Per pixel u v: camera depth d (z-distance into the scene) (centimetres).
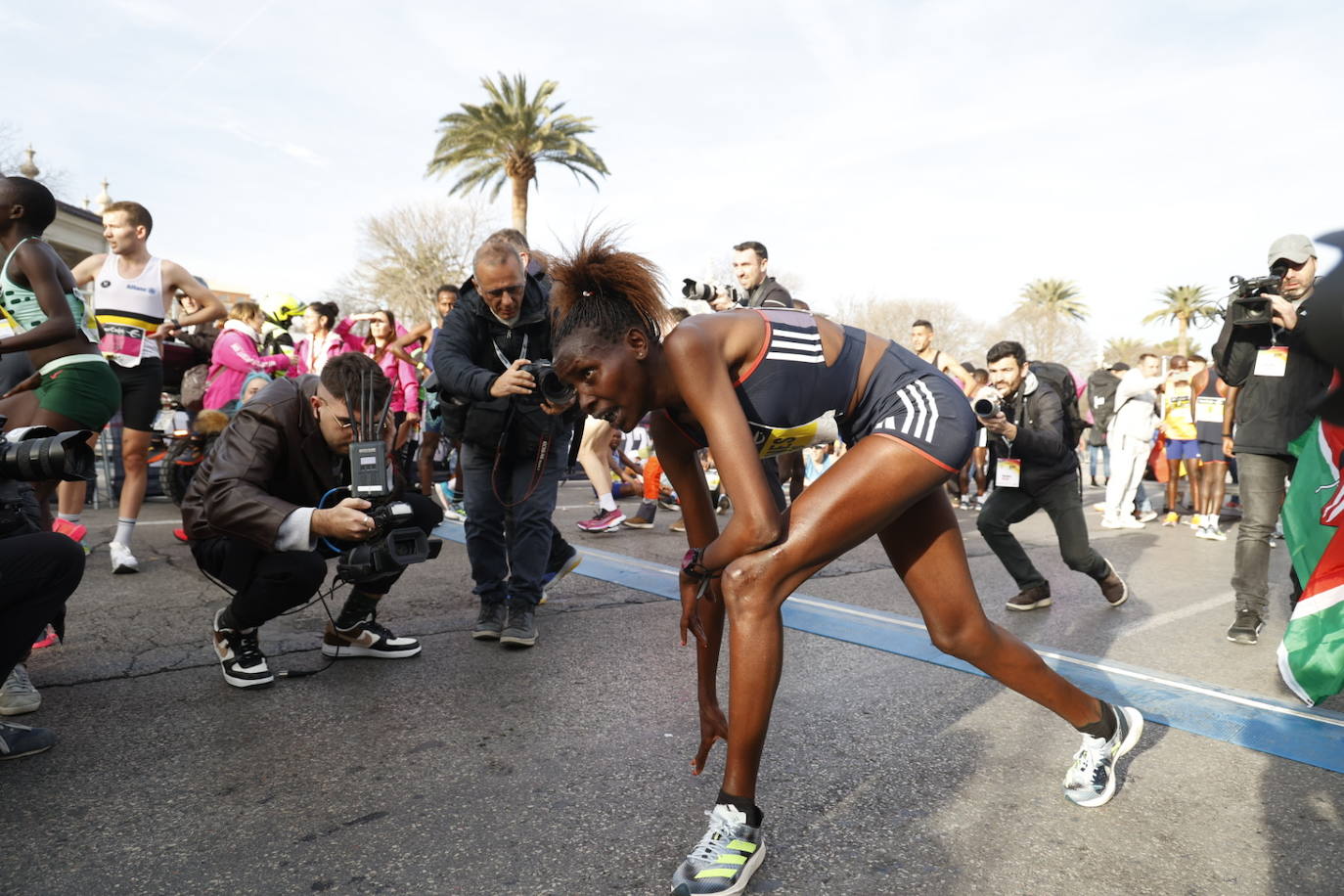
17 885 179
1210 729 276
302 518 271
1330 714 291
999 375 429
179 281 476
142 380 464
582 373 186
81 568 223
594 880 185
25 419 364
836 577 502
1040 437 413
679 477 218
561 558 432
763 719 185
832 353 201
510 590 355
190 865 188
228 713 274
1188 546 700
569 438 375
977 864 194
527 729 265
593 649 350
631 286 183
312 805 215
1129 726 224
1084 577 539
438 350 352
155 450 738
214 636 299
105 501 720
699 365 176
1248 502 388
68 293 352
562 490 1009
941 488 211
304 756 243
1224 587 520
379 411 283
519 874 187
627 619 397
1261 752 259
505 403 343
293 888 180
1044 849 200
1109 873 191
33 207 336
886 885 185
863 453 189
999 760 249
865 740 261
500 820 210
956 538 210
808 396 195
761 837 193
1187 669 344
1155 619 430
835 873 190
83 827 203
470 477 360
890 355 206
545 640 362
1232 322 385
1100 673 334
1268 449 379
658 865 192
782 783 233
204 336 734
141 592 422
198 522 288
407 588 454
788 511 187
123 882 181
